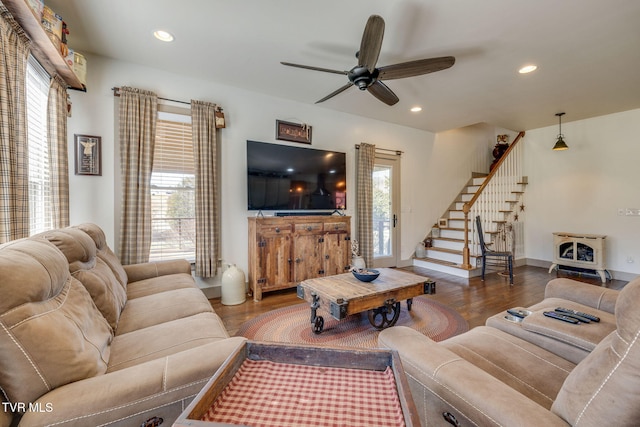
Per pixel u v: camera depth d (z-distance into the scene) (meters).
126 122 2.90
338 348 1.00
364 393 0.84
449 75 3.19
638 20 2.25
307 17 2.26
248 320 2.85
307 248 3.69
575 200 4.96
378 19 1.78
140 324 1.69
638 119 4.31
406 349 1.13
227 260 3.57
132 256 2.91
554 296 2.02
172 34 2.50
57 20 2.02
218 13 2.21
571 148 5.02
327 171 4.11
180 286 2.37
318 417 0.74
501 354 1.38
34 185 2.14
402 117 4.77
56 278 1.10
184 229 3.39
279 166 3.73
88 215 2.84
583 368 0.81
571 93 3.71
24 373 0.83
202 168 3.28
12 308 0.85
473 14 2.19
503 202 5.40
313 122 4.23
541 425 0.72
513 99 3.91
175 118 3.30
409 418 0.67
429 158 5.71
